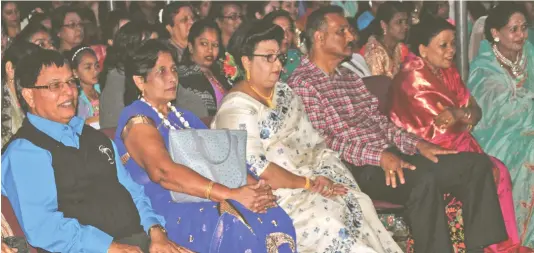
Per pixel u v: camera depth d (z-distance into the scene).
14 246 4.13
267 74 5.05
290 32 6.78
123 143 4.66
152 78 4.71
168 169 4.53
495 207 5.54
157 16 8.22
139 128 4.61
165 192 4.73
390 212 5.46
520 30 6.44
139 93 4.79
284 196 5.01
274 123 5.11
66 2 8.95
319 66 5.69
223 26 7.82
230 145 4.65
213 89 6.36
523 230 6.46
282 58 5.09
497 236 5.53
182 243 4.56
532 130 6.45
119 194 4.38
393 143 5.76
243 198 4.53
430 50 6.01
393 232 5.46
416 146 5.66
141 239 4.39
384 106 6.04
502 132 6.48
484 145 6.52
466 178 5.53
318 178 5.10
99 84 6.32
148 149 4.56
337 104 5.64
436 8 9.23
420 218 5.39
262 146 5.05
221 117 5.05
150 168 4.57
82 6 8.37
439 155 5.57
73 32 7.61
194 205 4.61
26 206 4.14
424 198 5.39
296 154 5.21
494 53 6.56
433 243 5.39
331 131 5.60
